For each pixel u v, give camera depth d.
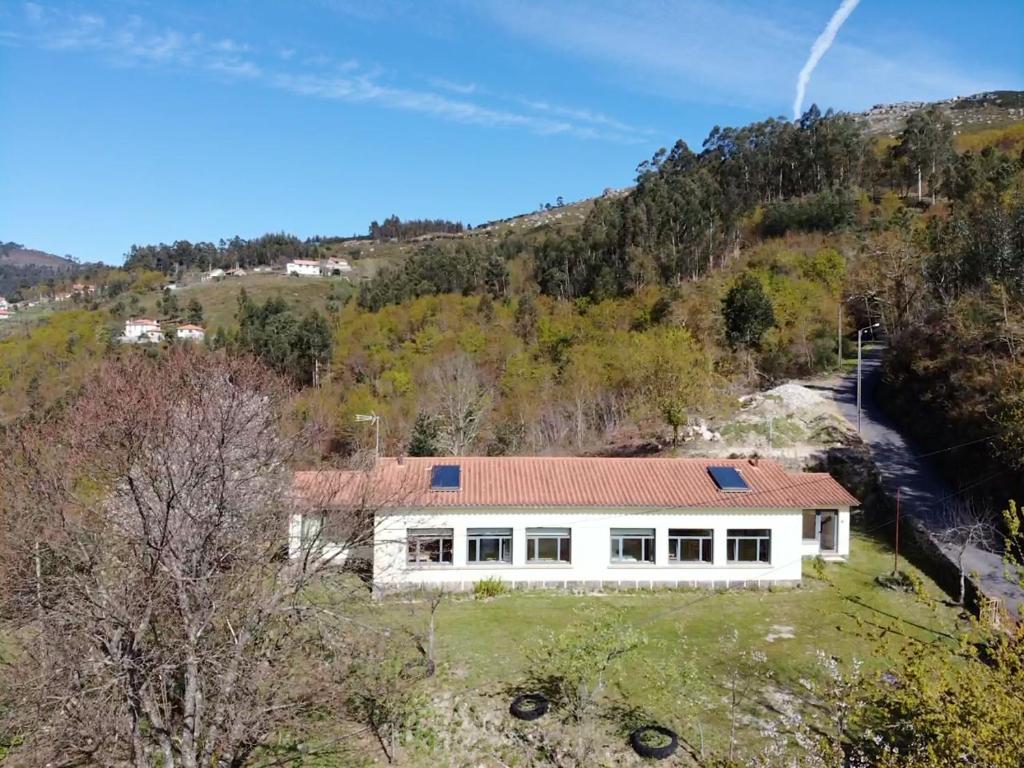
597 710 17.97
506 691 19.25
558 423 50.56
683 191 90.94
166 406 15.80
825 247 73.62
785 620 23.67
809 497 27.52
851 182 96.81
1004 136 102.62
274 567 17.94
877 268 59.44
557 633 22.44
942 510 30.56
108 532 14.77
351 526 18.98
